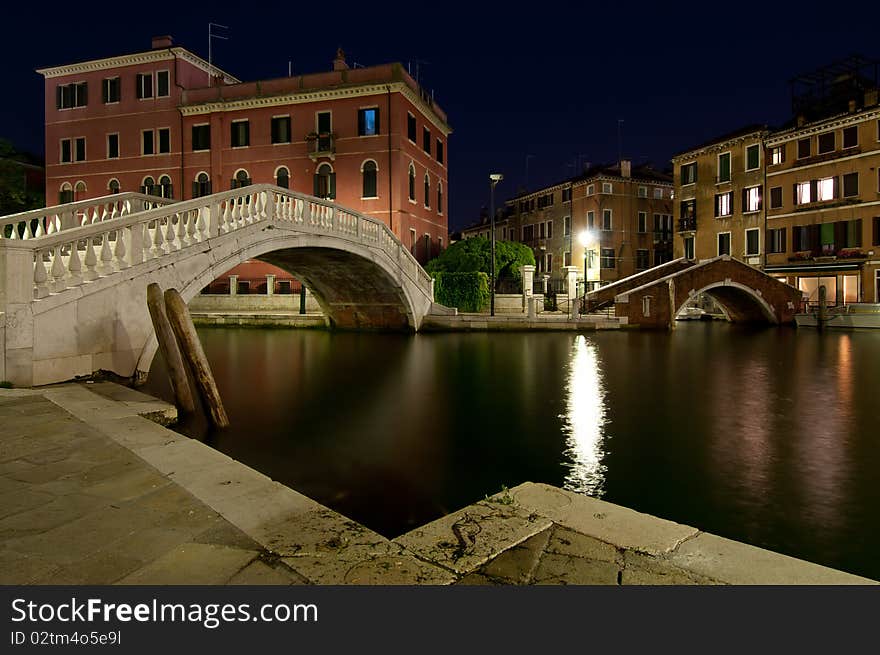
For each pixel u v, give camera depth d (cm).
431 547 297
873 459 701
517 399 1085
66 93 3462
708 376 1361
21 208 2911
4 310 792
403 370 1452
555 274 4972
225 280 3088
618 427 872
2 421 592
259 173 3158
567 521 330
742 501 568
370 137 2995
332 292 2425
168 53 3253
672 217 4419
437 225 3581
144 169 3325
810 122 3256
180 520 336
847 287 3033
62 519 338
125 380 953
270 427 857
